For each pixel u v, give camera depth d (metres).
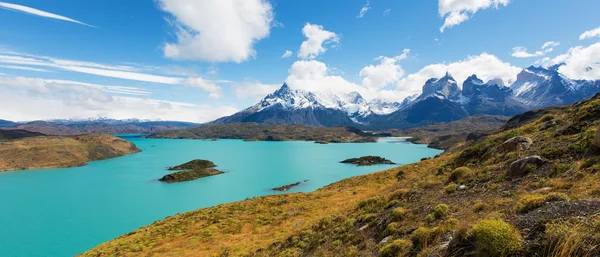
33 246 71.81
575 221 8.70
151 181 157.50
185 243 46.69
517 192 15.38
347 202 60.78
